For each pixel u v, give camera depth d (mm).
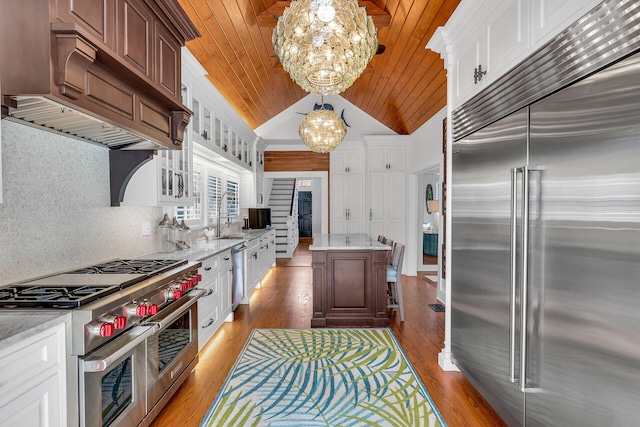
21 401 1066
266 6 2994
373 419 1978
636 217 1053
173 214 3350
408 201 6199
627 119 1082
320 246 3604
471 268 2186
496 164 1883
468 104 2256
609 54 1148
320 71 2564
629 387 1079
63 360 1252
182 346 2229
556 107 1402
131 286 1625
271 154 7031
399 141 6266
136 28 1736
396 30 3268
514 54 1729
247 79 4094
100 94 1412
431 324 3596
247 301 4293
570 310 1314
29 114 1407
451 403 2143
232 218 5508
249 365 2643
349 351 2912
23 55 1176
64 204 1890
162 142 2031
